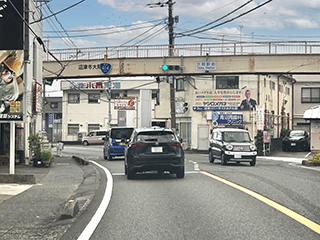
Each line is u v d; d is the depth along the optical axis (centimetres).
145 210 769
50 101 6138
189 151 3700
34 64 1941
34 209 802
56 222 697
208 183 1145
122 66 2639
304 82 4772
